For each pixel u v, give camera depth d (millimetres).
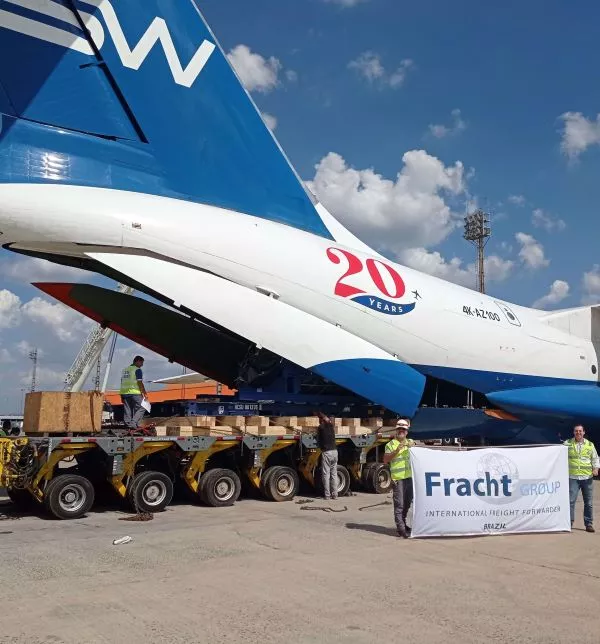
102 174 9562
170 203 9969
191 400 10484
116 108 9922
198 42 10672
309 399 11406
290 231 11062
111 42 9820
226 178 10820
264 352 10617
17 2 9117
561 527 7734
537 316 14992
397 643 3973
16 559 5930
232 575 5445
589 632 4207
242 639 3992
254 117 11242
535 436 14242
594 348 15203
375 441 11352
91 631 4074
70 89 9547
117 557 6039
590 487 7965
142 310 10852
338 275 10953
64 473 9211
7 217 8688
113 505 9477
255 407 10969
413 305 11773
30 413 8766
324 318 10805
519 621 4406
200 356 11289
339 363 10500
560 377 14250
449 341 12242
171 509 9156
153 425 9469
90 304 10570
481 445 14016
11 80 9078
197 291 9617
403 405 11156
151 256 9531
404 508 7375
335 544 6789
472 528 7352
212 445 9461
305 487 11188
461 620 4410
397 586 5215
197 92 10602
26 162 9000
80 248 9188
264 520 8227
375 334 11320
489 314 13211
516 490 7586
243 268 10109
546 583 5383
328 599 4832
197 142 10547
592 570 5855
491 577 5555
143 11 10109
